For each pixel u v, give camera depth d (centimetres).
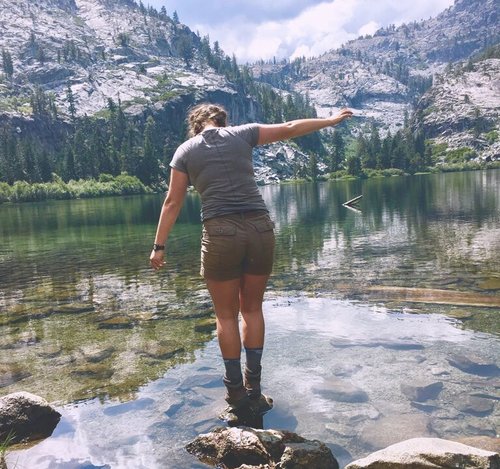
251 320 395
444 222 1845
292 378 421
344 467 290
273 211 3127
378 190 5950
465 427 331
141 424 355
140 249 1488
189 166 380
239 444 308
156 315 672
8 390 425
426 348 484
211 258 375
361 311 638
